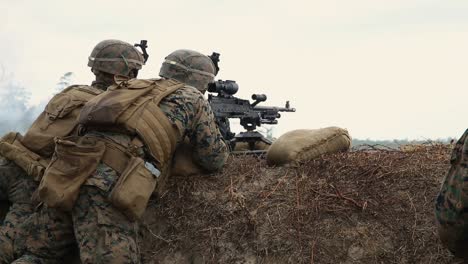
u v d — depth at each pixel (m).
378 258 3.51
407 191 3.84
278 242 3.70
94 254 3.46
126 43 4.38
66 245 3.74
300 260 3.58
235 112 5.74
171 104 3.88
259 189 4.11
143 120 3.70
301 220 3.75
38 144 4.02
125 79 3.98
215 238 3.90
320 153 4.37
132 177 3.54
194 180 4.25
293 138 4.40
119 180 3.52
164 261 3.99
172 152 3.96
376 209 3.73
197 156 4.14
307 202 3.85
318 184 4.00
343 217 3.72
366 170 4.08
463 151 2.68
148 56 4.83
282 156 4.33
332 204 3.81
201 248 3.92
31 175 3.96
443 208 2.75
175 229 4.08
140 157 3.68
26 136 4.05
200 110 4.01
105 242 3.46
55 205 3.50
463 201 2.66
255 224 3.83
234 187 4.18
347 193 3.86
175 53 4.44
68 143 3.56
